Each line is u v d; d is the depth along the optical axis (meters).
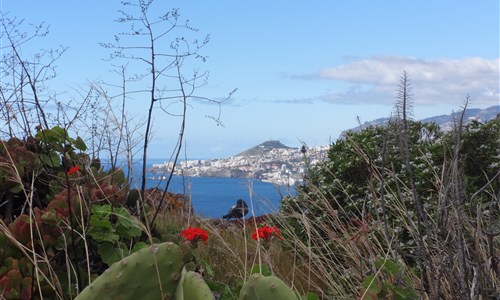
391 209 5.28
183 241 4.05
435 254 3.92
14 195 3.86
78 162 4.11
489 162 5.45
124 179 4.04
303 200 6.31
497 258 3.55
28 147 4.16
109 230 3.34
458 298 3.42
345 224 6.20
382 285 3.33
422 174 5.28
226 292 3.69
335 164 6.51
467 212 4.65
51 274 3.07
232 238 6.54
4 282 2.94
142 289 2.12
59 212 3.36
